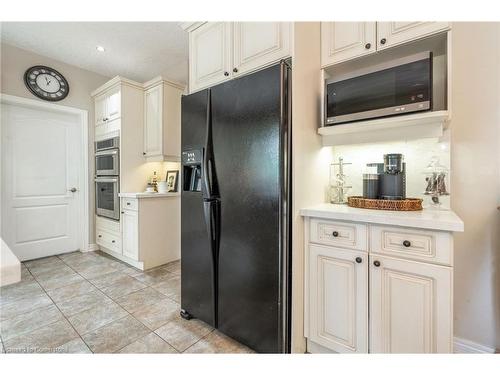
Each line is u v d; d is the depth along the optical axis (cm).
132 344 155
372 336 121
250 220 143
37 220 317
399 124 143
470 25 141
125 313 191
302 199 146
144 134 324
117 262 306
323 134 165
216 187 158
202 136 165
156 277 262
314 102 159
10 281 47
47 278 258
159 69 344
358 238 126
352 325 127
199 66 189
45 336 162
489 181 139
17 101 288
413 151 158
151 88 315
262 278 139
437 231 107
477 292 143
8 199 295
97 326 174
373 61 154
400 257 115
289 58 142
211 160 159
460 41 143
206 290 167
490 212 139
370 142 158
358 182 178
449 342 105
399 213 126
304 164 148
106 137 329
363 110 144
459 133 145
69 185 343
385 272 118
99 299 213
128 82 308
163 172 344
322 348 140
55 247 331
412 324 112
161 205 299
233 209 151
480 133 141
